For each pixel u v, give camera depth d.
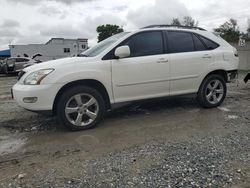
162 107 7.20
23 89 5.27
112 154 4.30
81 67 5.48
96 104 5.63
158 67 6.13
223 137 4.89
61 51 48.69
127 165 3.90
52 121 6.29
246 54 22.38
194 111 6.76
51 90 5.26
